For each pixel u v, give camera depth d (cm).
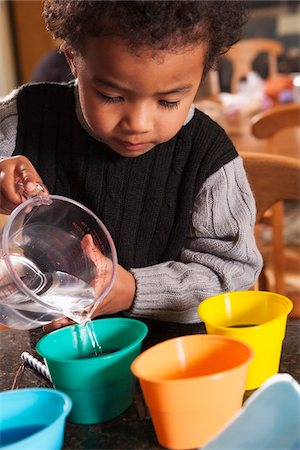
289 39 459
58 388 67
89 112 82
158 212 108
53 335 73
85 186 109
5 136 111
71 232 82
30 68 445
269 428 58
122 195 108
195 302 97
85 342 75
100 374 65
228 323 81
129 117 80
